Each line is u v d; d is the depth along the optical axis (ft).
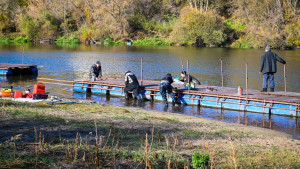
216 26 224.12
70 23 275.39
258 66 109.60
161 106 53.47
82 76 86.02
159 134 29.30
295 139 34.68
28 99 47.14
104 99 58.08
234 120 44.96
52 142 24.61
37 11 277.23
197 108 52.19
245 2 239.30
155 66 107.45
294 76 88.53
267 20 214.07
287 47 201.98
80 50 173.06
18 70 86.79
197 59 130.93
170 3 273.13
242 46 215.10
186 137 30.68
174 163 21.25
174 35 229.66
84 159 20.79
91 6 278.05
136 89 57.77
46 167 19.24
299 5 216.13
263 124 42.86
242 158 24.20
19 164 19.17
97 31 249.96
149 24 257.55
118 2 254.68
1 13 265.34
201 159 19.22
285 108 47.39
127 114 41.29
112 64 111.86
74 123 32.17
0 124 28.84
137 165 20.51
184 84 56.65
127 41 249.55
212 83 77.46
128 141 27.40
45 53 151.23
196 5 268.82
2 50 163.73
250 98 50.16
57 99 48.06
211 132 33.94
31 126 29.17
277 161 24.09
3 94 49.16
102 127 31.65
